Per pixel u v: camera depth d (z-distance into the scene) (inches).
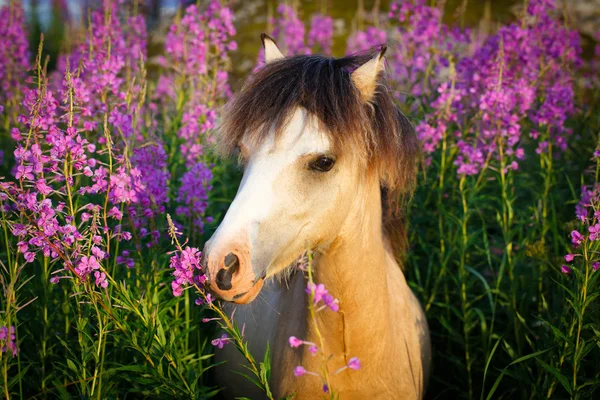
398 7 192.2
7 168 185.5
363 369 97.0
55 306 117.1
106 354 107.0
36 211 90.1
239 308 122.3
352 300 93.6
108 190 96.8
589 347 96.3
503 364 133.3
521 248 132.0
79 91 107.9
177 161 151.5
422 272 149.9
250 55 414.0
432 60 168.9
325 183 87.9
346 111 86.5
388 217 116.0
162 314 106.4
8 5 201.8
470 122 141.3
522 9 167.2
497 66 136.8
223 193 178.9
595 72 231.9
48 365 118.2
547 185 141.1
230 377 125.6
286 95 87.0
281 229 86.8
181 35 170.6
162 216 121.6
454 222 136.9
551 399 110.1
